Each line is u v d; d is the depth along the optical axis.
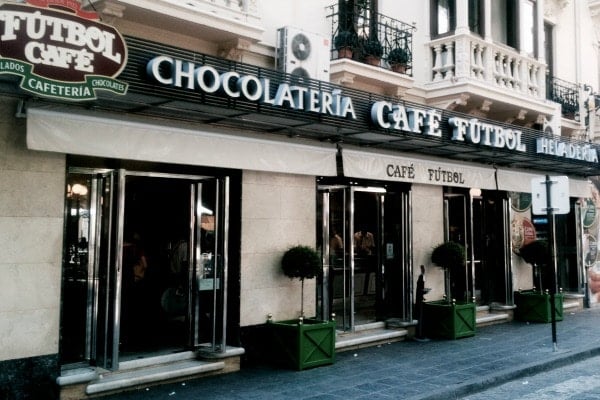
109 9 6.50
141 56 5.80
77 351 6.66
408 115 8.25
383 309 10.11
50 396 6.05
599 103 14.96
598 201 14.77
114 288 6.60
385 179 9.20
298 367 7.53
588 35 15.88
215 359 7.36
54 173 6.18
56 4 5.12
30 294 5.96
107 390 6.33
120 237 6.66
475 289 12.02
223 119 7.11
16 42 4.88
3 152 5.84
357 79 9.29
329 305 9.19
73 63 5.17
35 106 5.77
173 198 7.69
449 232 11.21
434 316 10.05
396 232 10.34
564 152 11.19
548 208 9.04
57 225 6.18
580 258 14.30
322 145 8.41
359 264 9.72
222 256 7.62
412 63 10.62
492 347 9.22
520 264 12.73
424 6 11.08
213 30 7.40
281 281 8.26
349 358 8.37
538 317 11.85
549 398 6.64
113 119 6.10
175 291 7.64
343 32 9.16
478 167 10.99
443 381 7.06
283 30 8.37
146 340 7.59
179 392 6.52
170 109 6.53
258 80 6.54
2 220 5.82
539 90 12.46
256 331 7.91
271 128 7.78
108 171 6.77
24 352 5.90
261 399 6.27
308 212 8.73
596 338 10.05
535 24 12.80
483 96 10.72
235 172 7.85
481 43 10.91
